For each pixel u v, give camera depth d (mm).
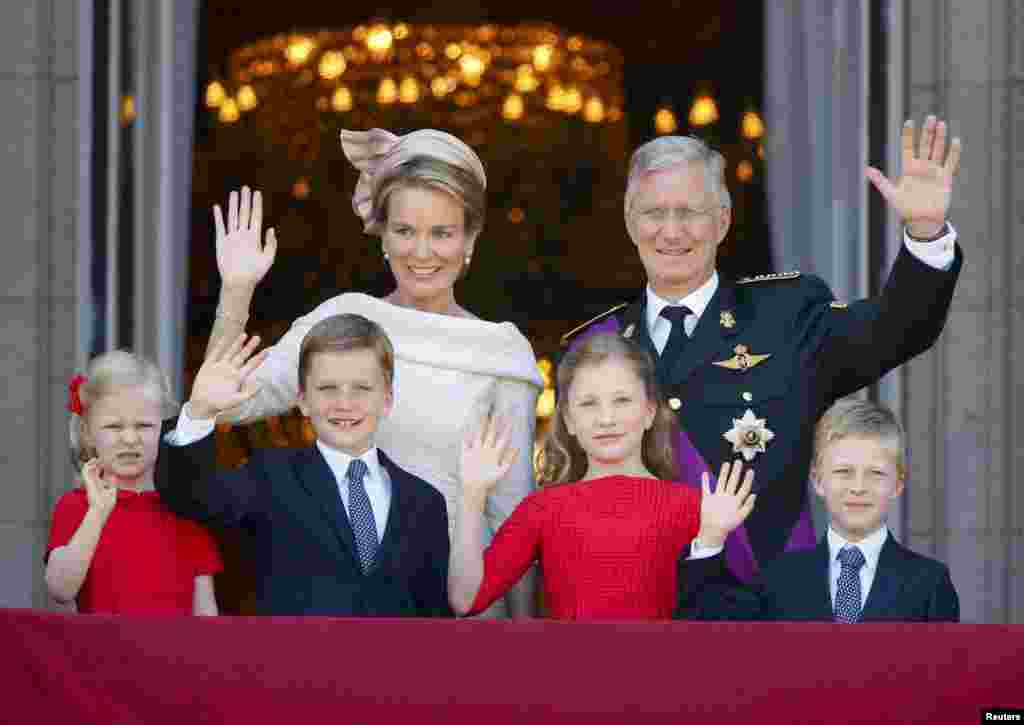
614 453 16094
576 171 35406
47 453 22375
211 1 29969
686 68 30266
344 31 34438
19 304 22500
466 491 15812
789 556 16828
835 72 23281
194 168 23922
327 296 33375
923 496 22625
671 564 15742
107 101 22797
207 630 13195
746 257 24719
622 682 13180
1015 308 22625
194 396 15391
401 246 17609
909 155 16500
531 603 17969
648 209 17547
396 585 15719
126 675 13125
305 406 16109
